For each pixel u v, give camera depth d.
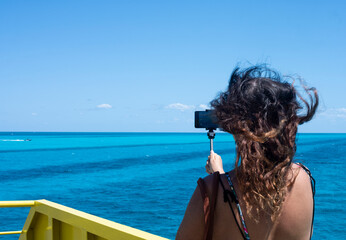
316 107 0.98
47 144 140.38
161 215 23.38
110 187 36.41
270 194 0.92
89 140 188.00
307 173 1.00
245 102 0.97
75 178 43.78
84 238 1.87
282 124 0.94
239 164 0.96
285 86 1.00
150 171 50.31
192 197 1.05
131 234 1.52
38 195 32.31
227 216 0.98
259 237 0.94
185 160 67.75
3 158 73.88
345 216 23.16
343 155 76.81
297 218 0.94
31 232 2.50
